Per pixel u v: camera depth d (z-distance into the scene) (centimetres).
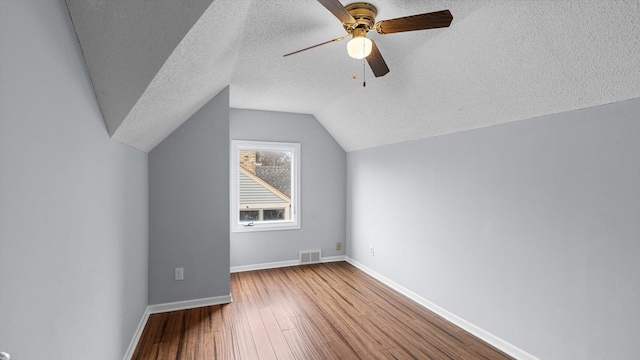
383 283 385
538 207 208
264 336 253
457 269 276
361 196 445
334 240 486
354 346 238
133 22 130
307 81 313
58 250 115
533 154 211
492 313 242
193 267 309
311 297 337
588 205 180
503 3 162
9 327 85
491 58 196
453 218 281
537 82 189
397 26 170
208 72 216
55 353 112
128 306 221
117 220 193
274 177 462
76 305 131
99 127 160
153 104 181
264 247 445
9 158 85
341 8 157
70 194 125
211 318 284
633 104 160
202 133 312
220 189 318
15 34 88
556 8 148
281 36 218
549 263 201
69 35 126
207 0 123
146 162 287
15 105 88
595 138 176
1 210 82
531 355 213
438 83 246
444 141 293
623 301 165
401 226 355
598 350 176
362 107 356
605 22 140
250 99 383
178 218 304
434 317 290
